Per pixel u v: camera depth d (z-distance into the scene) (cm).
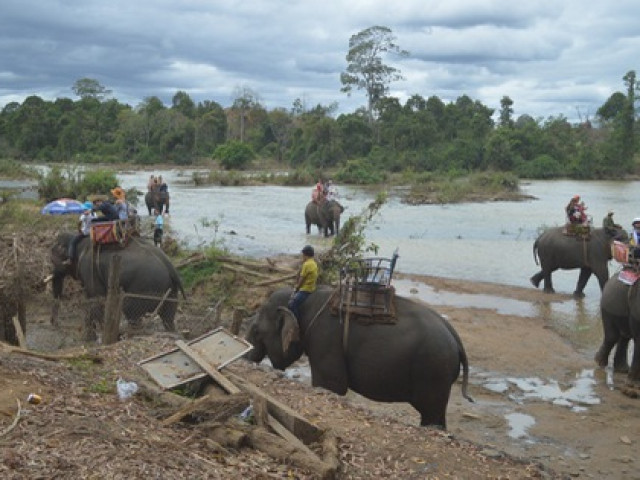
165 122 9962
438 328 863
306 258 948
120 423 623
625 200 4622
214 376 745
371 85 10038
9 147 10300
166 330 1254
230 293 1565
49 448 542
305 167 7850
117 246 1278
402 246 2609
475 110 9725
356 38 10062
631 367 1162
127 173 7575
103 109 11431
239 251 2352
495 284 1945
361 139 8388
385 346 861
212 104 12188
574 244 1783
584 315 1616
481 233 2981
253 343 988
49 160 9738
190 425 658
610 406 1052
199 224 3070
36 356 838
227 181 5894
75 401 661
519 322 1531
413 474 647
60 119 10356
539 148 8006
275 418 694
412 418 979
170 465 551
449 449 714
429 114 8750
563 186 6234
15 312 1140
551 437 933
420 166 7694
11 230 2009
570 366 1244
